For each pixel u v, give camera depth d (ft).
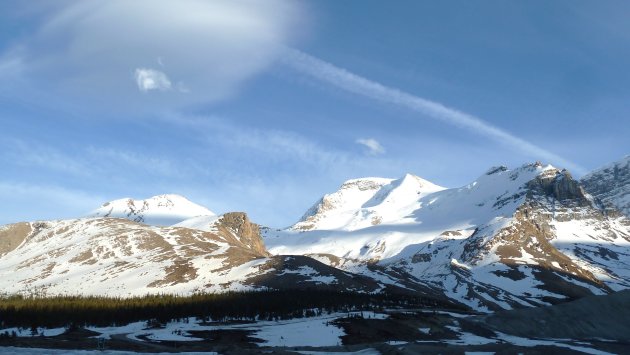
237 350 442.09
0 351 402.72
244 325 637.30
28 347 443.73
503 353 492.13
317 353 441.27
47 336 532.73
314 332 557.33
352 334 552.00
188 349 462.19
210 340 520.42
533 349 522.06
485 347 513.45
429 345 503.61
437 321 648.38
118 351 424.87
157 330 600.39
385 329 582.35
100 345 450.71
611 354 542.98
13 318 644.27
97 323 649.61
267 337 538.88
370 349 466.70
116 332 590.14
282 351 441.27
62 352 401.90
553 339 643.45
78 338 520.01
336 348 485.15
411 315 652.07
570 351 531.09
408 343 520.01
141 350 444.14
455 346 508.12
